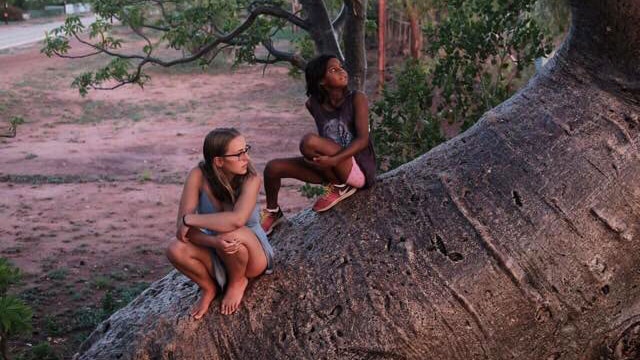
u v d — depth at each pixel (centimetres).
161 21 1180
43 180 1866
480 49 820
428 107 834
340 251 398
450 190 404
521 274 379
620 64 404
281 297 389
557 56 435
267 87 3278
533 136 409
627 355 394
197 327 391
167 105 2952
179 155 2148
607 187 390
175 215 1580
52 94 3142
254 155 2092
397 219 403
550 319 385
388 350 369
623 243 387
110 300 1044
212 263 387
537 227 384
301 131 2405
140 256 1319
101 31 1166
